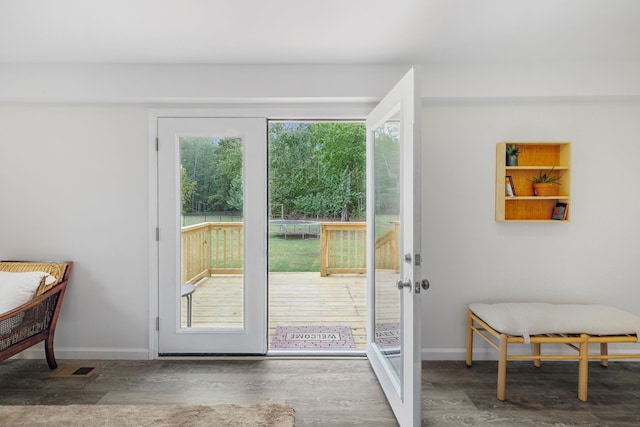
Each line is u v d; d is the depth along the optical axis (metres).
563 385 2.44
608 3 1.91
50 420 1.15
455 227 2.82
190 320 2.85
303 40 2.31
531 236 2.81
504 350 2.25
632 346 2.80
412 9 1.97
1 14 2.00
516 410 2.15
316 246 6.64
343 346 3.08
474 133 2.80
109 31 2.19
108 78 2.65
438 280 2.83
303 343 3.15
